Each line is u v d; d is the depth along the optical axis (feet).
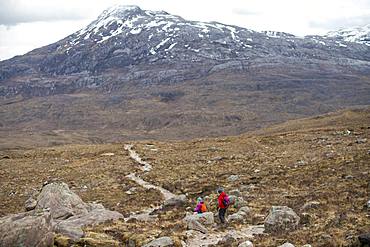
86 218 89.56
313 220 75.61
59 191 100.07
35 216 61.72
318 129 321.32
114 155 281.95
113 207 122.31
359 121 396.16
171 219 91.40
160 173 185.16
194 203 109.70
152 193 137.90
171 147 309.01
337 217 74.38
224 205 83.92
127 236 71.05
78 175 204.95
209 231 77.97
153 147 314.35
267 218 75.77
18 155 314.14
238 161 193.36
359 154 150.51
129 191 149.38
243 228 78.89
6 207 142.61
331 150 181.68
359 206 81.97
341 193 95.91
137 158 258.98
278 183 124.36
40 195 100.89
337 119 437.99
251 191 119.34
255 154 210.79
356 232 63.67
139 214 107.86
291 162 164.66
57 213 94.68
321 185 111.04
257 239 67.97
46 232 60.80
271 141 273.33
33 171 233.55
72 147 352.28
